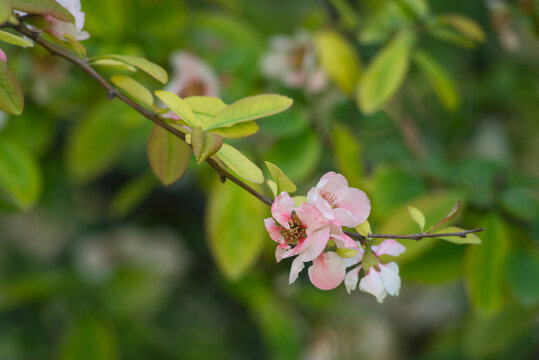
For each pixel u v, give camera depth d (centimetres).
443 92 125
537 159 175
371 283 87
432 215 114
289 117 122
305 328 169
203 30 140
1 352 174
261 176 87
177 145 94
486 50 169
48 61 132
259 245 117
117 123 130
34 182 120
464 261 114
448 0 158
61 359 166
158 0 126
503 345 153
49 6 89
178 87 121
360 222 87
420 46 160
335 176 87
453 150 170
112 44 124
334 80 125
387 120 130
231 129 89
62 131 163
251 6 172
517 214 116
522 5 136
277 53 132
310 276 87
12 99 88
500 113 173
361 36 124
